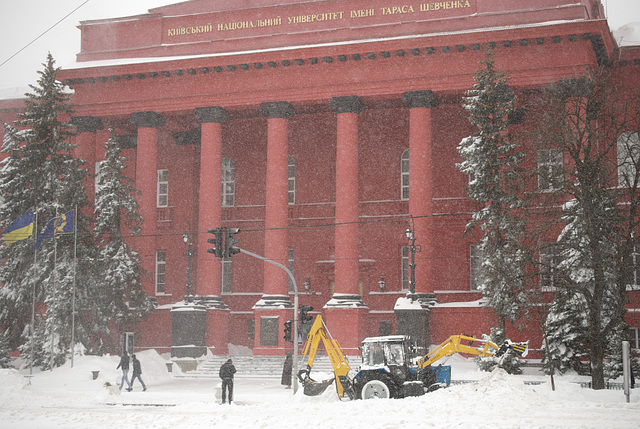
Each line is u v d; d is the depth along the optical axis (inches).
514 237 1456.7
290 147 2338.8
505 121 1647.4
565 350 1497.3
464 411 904.3
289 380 1501.0
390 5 2025.1
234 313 2306.8
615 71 1937.7
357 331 1915.6
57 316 1823.3
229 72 2090.3
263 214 2357.3
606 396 1101.1
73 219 1770.4
